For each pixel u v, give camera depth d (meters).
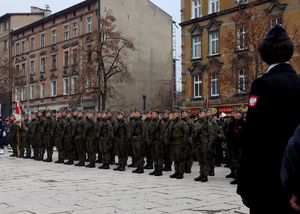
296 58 26.62
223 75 30.19
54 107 52.12
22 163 19.50
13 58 59.97
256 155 3.22
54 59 52.88
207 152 13.16
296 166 2.43
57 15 51.53
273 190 3.18
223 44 30.69
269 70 3.46
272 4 29.69
